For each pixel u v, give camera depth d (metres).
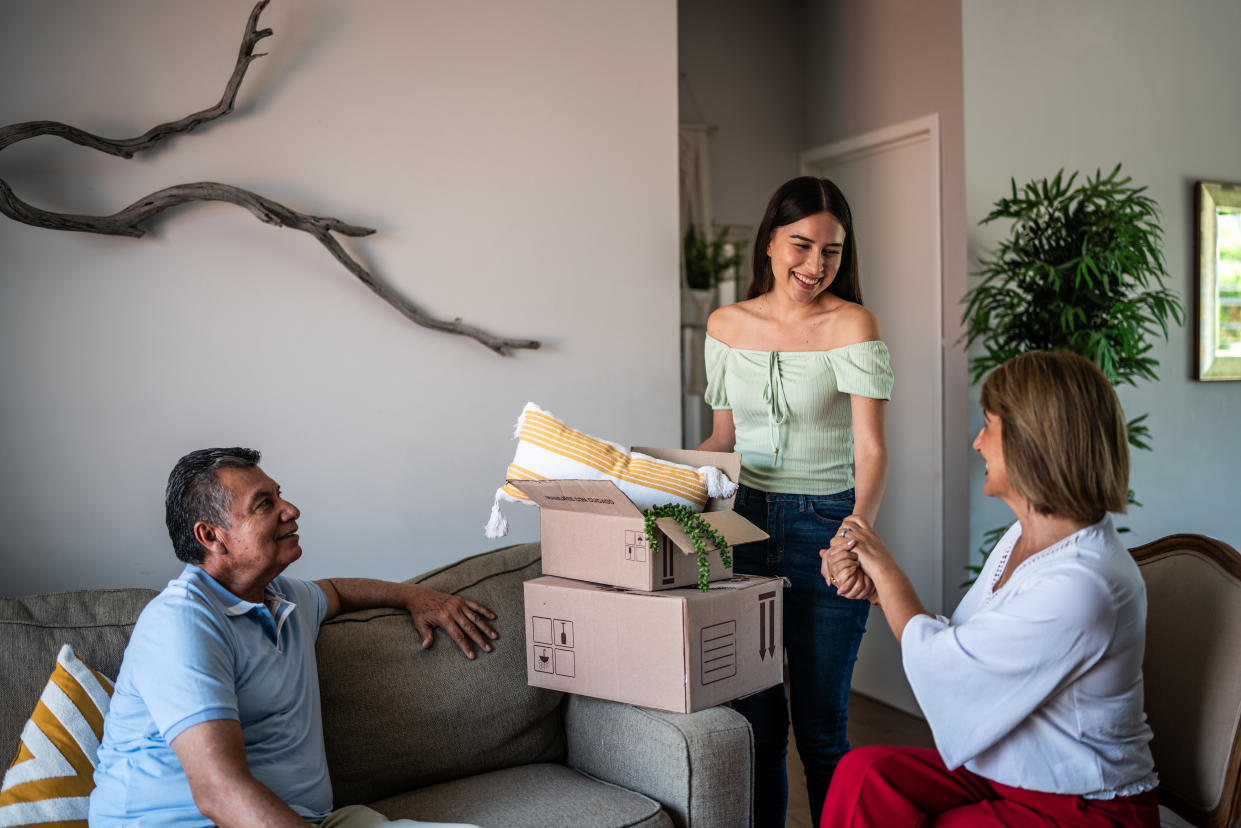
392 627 1.92
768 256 2.21
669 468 1.98
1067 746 1.38
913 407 3.94
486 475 3.04
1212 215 4.13
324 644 1.84
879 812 1.51
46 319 2.54
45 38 2.54
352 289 2.86
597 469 1.99
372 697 1.83
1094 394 1.37
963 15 3.59
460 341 3.00
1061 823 1.38
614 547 1.81
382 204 2.90
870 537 1.67
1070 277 3.23
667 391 3.29
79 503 2.58
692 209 4.41
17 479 2.52
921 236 3.90
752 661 1.85
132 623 1.77
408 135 2.93
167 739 1.44
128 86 2.62
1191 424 4.14
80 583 2.59
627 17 3.21
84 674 1.65
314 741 1.67
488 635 1.97
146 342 2.64
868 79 4.12
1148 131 4.02
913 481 3.95
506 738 1.96
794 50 4.62
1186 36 4.11
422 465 2.96
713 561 1.87
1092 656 1.34
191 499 1.59
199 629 1.50
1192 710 1.62
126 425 2.63
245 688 1.56
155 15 2.65
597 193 3.18
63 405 2.56
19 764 1.54
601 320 3.19
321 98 2.82
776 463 2.13
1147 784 1.40
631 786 1.85
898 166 4.02
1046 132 3.77
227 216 2.72
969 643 1.39
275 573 1.65
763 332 2.18
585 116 3.15
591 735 1.96
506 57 3.04
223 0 2.72
